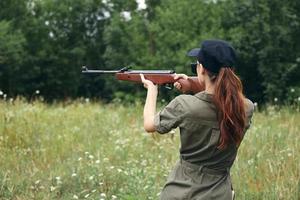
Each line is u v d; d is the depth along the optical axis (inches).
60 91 2117.4
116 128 434.0
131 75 167.9
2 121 386.6
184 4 1872.5
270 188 263.6
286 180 269.4
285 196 255.6
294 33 1455.5
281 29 1451.8
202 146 147.4
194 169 148.9
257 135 364.2
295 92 1362.0
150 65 1860.2
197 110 145.6
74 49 2134.6
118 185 282.2
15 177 289.6
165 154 342.6
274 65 1446.9
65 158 338.0
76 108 517.7
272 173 280.2
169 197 150.0
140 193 265.1
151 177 283.7
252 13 1503.4
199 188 147.7
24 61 2014.0
